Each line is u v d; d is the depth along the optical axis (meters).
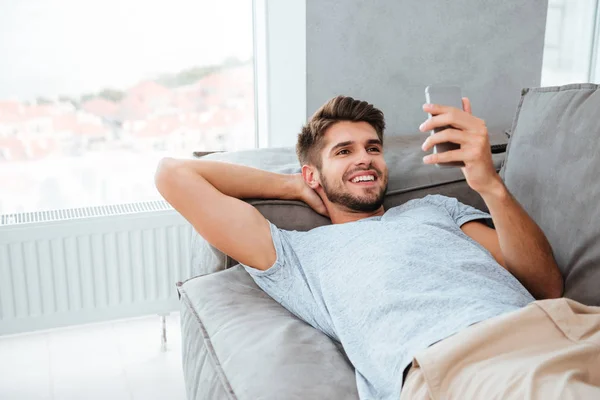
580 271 1.36
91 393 1.87
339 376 1.18
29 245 1.98
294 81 2.15
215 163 1.51
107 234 2.05
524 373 0.97
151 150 2.30
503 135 2.08
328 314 1.31
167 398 1.85
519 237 1.33
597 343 1.04
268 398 1.10
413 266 1.27
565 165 1.44
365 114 1.53
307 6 2.06
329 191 1.52
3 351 2.10
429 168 1.71
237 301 1.41
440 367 1.03
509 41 2.32
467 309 1.16
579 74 2.93
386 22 2.15
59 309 2.06
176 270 2.14
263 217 1.46
